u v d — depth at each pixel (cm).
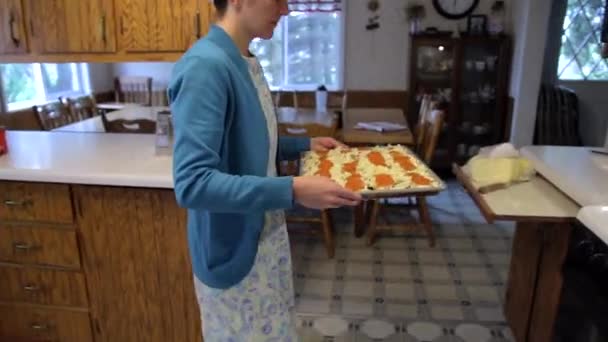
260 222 113
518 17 421
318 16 485
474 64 447
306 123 299
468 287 251
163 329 180
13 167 169
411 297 242
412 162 161
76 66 476
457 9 456
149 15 182
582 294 138
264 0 101
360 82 489
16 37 193
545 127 457
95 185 165
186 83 93
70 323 185
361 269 272
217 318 119
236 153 104
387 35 472
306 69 501
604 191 136
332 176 142
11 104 386
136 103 509
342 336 210
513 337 206
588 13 446
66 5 187
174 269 171
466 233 322
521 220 135
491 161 166
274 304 123
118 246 171
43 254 176
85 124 299
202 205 91
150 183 159
